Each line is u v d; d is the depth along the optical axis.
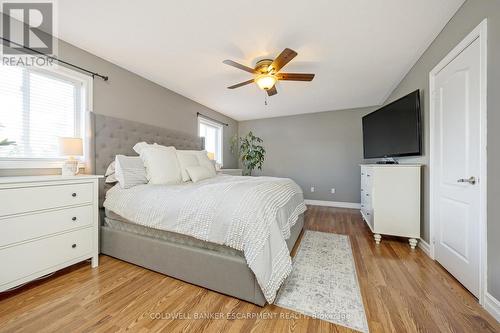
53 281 1.66
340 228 3.15
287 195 2.07
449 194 1.83
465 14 1.61
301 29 1.94
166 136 3.31
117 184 2.28
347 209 4.51
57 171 2.09
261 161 5.24
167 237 1.78
